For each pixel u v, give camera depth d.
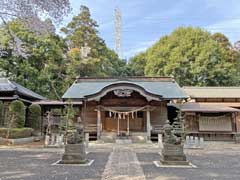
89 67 34.34
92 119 20.56
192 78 33.03
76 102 21.12
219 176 6.91
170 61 33.44
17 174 7.03
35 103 22.41
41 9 7.38
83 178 6.55
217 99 24.98
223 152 13.18
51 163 9.02
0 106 18.52
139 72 44.66
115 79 23.70
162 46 36.94
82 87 22.00
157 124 20.14
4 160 9.75
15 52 9.36
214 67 32.03
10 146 15.16
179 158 8.87
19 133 16.98
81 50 34.78
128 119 19.50
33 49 27.14
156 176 6.86
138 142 18.06
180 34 35.88
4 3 7.01
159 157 10.81
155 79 23.55
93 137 19.66
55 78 31.14
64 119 18.09
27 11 7.27
